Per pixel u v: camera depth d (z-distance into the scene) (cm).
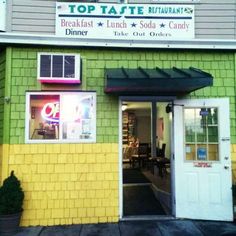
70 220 532
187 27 575
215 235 473
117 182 546
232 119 566
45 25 560
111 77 466
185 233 482
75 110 553
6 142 531
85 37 551
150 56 571
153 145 1067
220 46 565
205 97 568
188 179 550
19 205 492
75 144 546
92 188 542
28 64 550
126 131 1384
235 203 543
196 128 561
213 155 555
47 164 538
